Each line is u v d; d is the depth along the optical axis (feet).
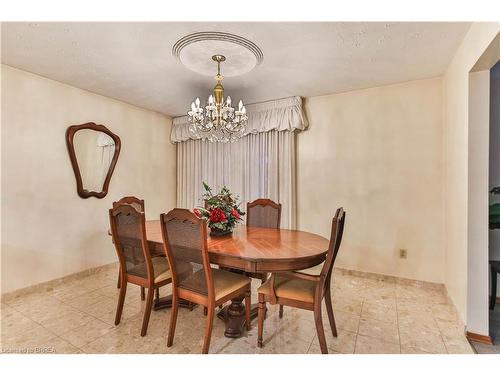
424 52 7.73
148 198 13.85
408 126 10.06
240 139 13.30
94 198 11.37
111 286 10.00
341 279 10.64
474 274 6.64
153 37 7.02
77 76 9.60
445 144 9.20
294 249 6.40
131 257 7.16
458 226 7.56
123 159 12.61
